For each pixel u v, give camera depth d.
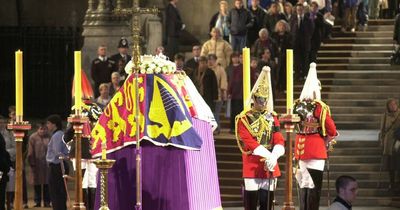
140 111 50.59
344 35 126.62
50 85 122.81
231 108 104.31
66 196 77.56
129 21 113.62
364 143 99.25
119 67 100.75
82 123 54.22
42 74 122.94
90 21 114.00
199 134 52.41
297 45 114.12
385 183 95.44
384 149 94.44
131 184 50.81
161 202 50.25
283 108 109.81
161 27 116.00
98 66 102.38
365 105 113.31
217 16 116.12
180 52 123.50
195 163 51.09
